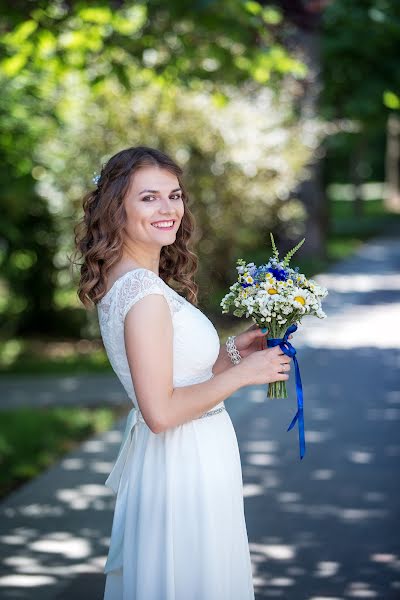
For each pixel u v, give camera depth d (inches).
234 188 532.7
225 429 137.6
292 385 409.4
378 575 206.8
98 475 282.4
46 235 558.3
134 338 125.1
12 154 484.4
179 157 516.1
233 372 128.3
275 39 367.6
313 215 888.9
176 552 132.1
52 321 581.9
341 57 834.2
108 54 348.2
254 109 554.6
